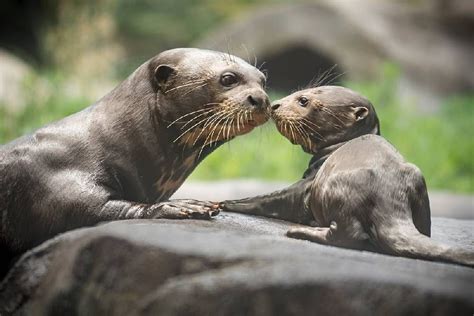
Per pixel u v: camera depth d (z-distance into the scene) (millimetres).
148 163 10492
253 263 7852
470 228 12008
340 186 9375
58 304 8836
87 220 9984
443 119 33688
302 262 7809
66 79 32969
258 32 36219
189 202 9938
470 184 25719
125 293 8305
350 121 10375
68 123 10555
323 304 7488
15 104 27516
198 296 7824
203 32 57969
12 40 47656
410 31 37406
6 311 9430
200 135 10539
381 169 9391
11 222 10234
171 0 58312
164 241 8320
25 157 10250
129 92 10664
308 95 10508
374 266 7906
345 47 36312
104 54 37375
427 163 26859
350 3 36938
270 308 7582
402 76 36594
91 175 10156
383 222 9117
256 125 10391
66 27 37656
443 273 7996
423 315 7340
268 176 25453
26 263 9344
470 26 38156
